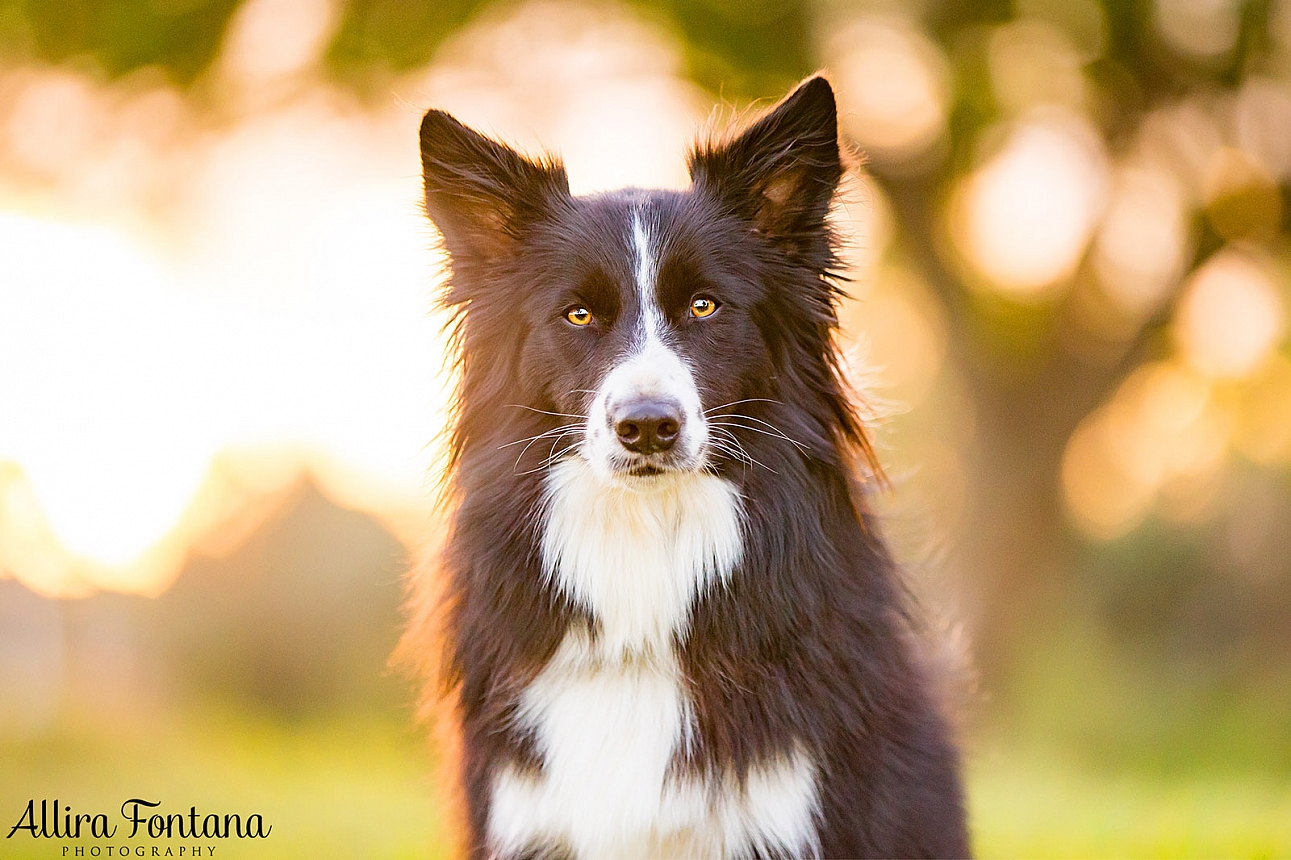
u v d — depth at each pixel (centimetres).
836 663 418
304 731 1889
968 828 481
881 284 2080
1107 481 2512
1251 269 1803
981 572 1847
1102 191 1725
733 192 456
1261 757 1802
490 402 455
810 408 450
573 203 457
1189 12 1591
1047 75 1583
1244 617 2491
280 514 2161
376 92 1512
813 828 403
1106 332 1833
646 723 415
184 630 2117
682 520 424
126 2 1407
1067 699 1892
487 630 431
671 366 418
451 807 448
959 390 1983
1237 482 2578
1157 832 782
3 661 1955
